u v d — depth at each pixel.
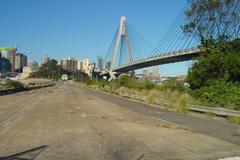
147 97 46.56
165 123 21.66
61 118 22.55
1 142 13.70
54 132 16.41
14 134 15.68
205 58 41.31
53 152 11.91
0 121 20.52
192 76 41.84
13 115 24.08
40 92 70.38
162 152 12.37
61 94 62.53
